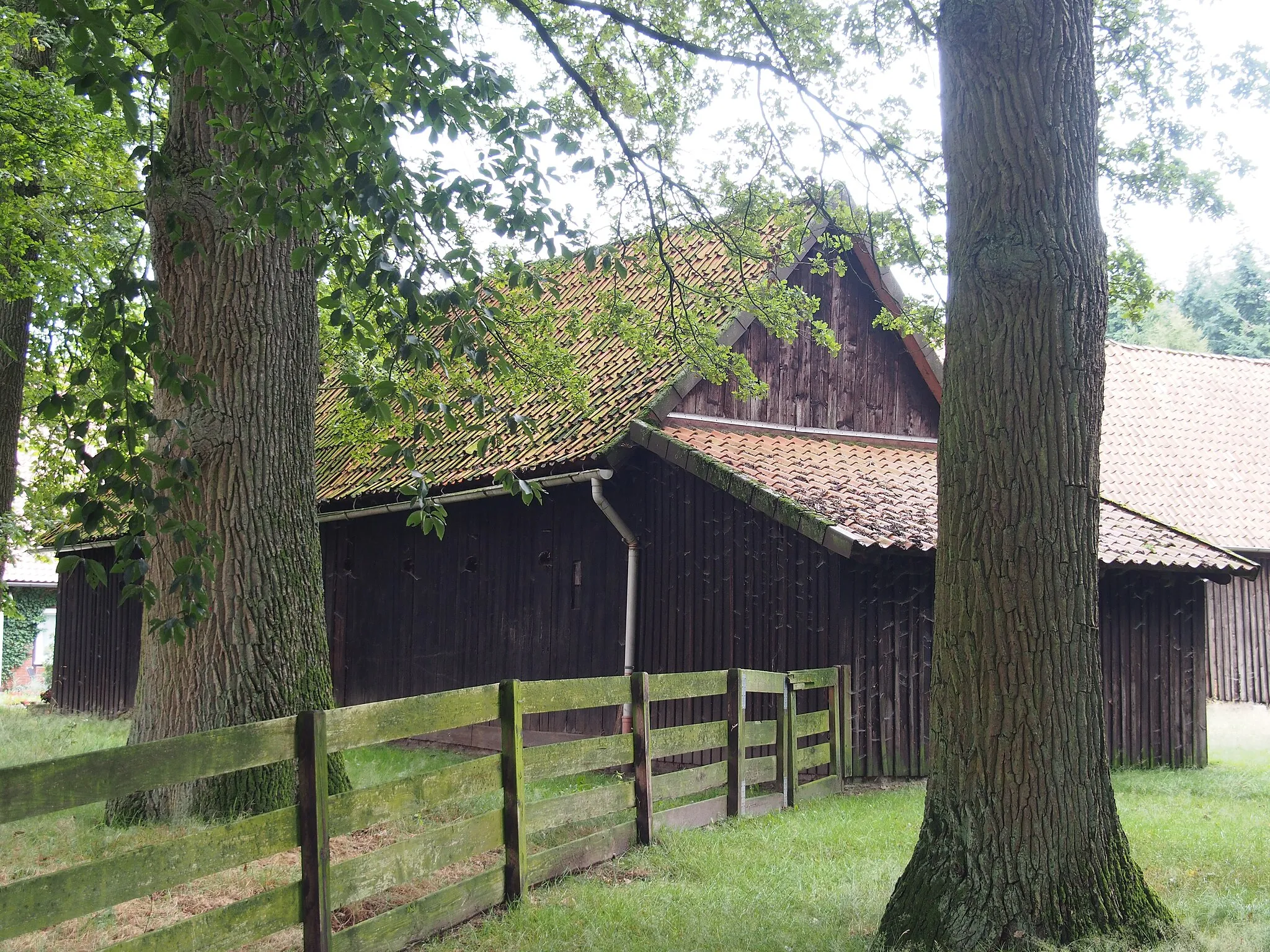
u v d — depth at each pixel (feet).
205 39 13.55
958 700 17.53
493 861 22.24
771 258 35.53
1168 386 77.00
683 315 35.96
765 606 37.06
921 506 38.32
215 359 25.93
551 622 43.39
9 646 106.11
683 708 39.60
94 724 53.01
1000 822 16.94
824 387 45.88
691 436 39.63
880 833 26.40
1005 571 17.26
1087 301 17.76
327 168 15.70
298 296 27.35
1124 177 30.19
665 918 18.66
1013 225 17.65
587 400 37.70
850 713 35.04
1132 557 38.65
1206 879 21.95
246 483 26.02
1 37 37.93
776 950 17.17
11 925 11.39
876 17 31.04
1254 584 66.74
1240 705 64.69
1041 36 17.85
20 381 45.27
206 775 13.78
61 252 41.88
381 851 16.66
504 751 19.94
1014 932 16.53
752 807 28.58
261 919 14.32
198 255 25.75
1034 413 17.40
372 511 47.24
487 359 17.71
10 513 36.70
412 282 16.42
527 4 30.09
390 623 50.24
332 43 15.38
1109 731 40.88
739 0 32.76
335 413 56.49
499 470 19.61
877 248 36.52
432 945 17.22
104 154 43.55
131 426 15.79
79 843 22.13
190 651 25.53
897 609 36.52
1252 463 71.41
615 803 23.21
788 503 34.37
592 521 42.50
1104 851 17.11
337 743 15.87
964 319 18.04
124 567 15.62
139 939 12.70
